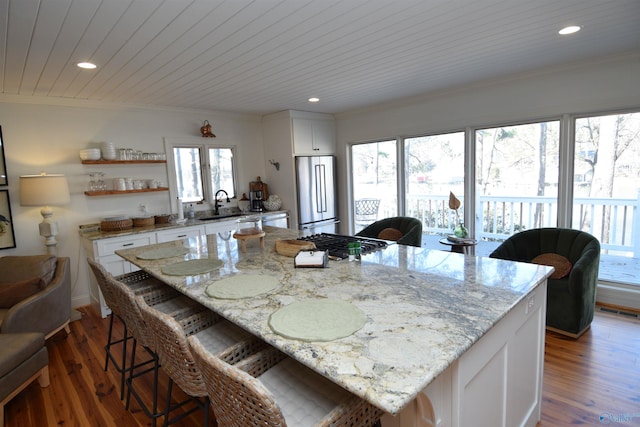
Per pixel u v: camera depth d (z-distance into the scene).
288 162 5.12
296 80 3.41
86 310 3.81
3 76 2.85
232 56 2.63
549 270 1.79
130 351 2.88
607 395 2.05
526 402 1.70
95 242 3.46
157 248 2.71
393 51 2.70
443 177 4.49
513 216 3.99
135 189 4.09
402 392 0.85
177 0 1.76
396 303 1.40
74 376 2.52
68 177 3.81
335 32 2.27
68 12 1.84
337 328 1.19
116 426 2.00
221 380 0.94
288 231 3.29
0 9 1.76
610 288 3.31
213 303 1.50
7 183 3.47
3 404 2.00
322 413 1.16
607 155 3.34
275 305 1.45
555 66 3.31
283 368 1.40
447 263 1.99
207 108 4.69
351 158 5.55
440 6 1.97
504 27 2.32
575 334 2.69
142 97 3.84
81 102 3.81
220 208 5.05
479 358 1.24
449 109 4.20
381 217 5.31
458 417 1.15
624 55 2.97
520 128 3.82
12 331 2.46
